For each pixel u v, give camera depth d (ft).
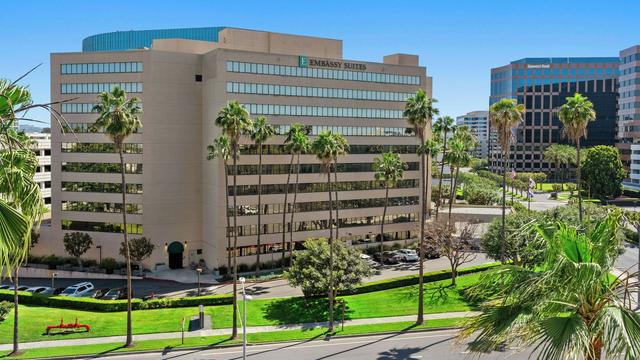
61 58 287.89
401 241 328.29
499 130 221.25
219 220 274.77
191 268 287.69
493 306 56.34
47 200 387.14
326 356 148.66
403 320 183.73
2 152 46.14
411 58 347.77
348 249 210.38
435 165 621.31
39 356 148.87
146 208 281.74
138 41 559.79
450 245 227.20
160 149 283.38
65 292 222.48
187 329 176.04
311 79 299.58
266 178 287.07
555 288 52.44
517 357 136.56
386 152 325.83
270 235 289.53
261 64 284.82
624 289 55.67
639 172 524.93
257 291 232.12
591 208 238.07
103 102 162.09
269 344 161.89
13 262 39.52
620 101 604.49
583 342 46.32
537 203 481.46
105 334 170.60
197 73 290.56
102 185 287.07
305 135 277.44
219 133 271.69
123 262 283.38
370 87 319.06
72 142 290.35
